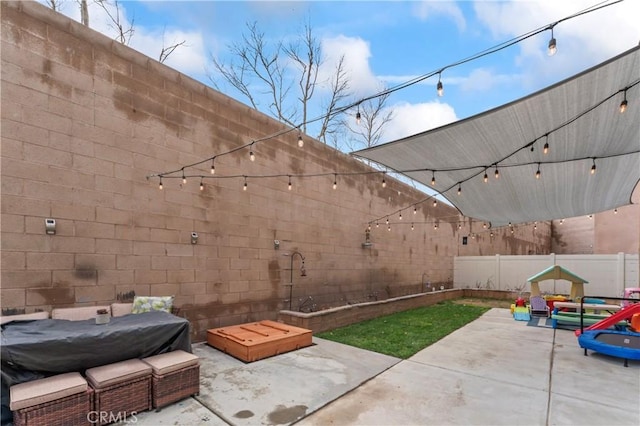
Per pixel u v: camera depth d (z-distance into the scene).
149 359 3.40
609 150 4.60
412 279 12.08
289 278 7.21
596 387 3.88
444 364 4.65
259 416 3.10
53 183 4.07
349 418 3.09
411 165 5.32
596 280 11.64
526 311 8.62
